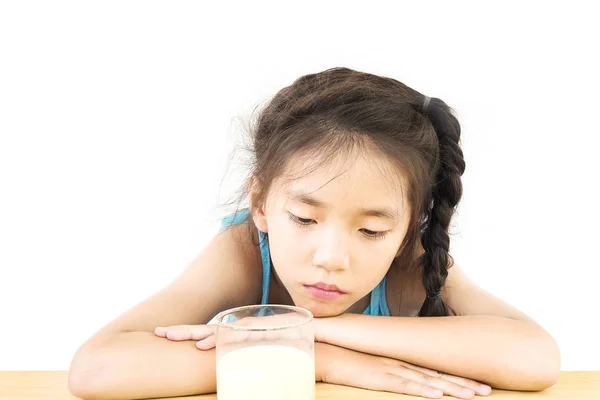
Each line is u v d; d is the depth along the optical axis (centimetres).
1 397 101
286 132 111
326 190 102
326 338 111
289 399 88
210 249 136
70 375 101
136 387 100
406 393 102
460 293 130
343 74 123
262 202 116
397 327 109
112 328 109
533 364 103
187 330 108
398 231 110
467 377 106
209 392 103
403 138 109
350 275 108
